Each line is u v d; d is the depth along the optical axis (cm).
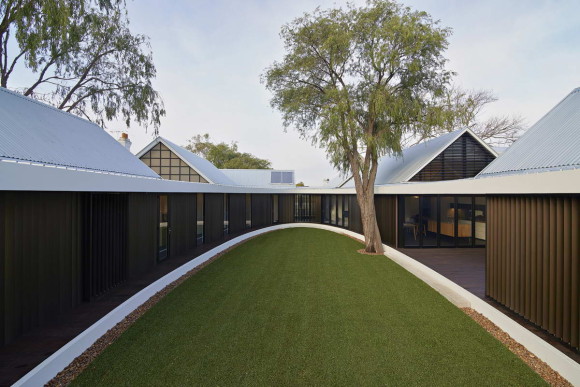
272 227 1741
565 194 390
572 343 375
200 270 838
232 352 407
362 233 1369
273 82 1186
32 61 953
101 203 586
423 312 549
